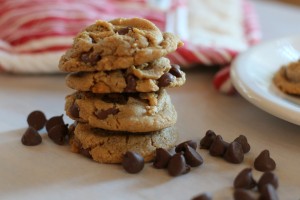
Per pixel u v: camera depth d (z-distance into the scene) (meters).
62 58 0.32
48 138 0.35
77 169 0.31
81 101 0.32
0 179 0.30
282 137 0.36
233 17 0.59
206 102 0.41
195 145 0.33
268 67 0.43
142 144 0.32
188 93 0.43
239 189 0.28
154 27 0.32
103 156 0.31
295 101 0.39
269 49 0.46
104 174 0.31
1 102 0.40
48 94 0.42
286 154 0.34
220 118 0.39
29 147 0.33
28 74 0.46
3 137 0.35
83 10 0.50
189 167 0.31
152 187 0.30
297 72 0.40
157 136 0.33
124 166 0.31
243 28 0.57
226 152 0.32
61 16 0.48
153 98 0.32
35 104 0.40
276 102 0.35
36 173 0.31
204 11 0.59
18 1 0.51
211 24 0.55
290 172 0.31
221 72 0.43
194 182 0.30
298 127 0.37
